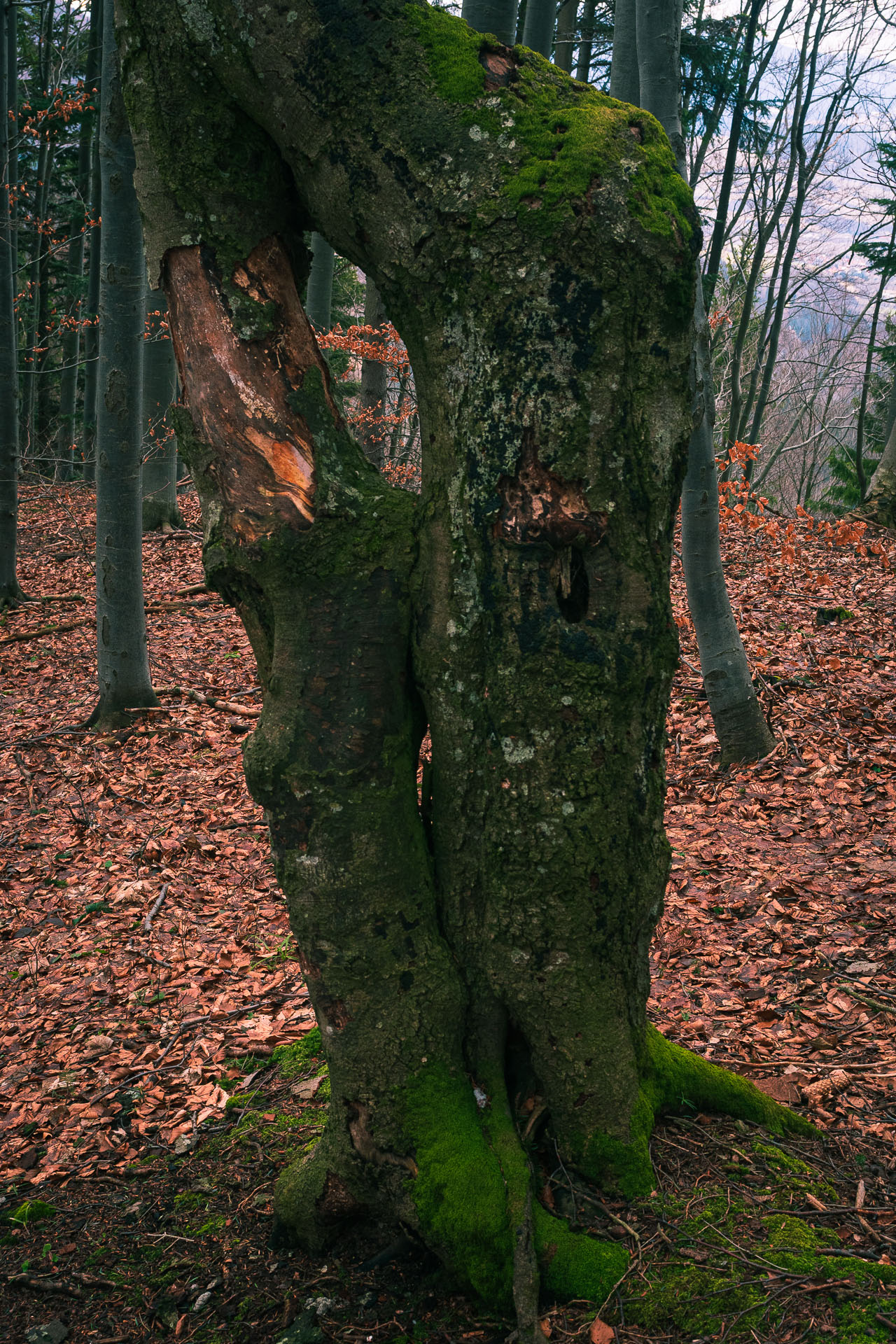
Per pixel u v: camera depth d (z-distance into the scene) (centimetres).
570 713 198
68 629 1064
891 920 403
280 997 414
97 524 780
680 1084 251
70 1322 237
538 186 181
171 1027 404
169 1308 235
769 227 2002
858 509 1263
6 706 873
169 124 197
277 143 199
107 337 738
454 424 197
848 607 853
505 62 192
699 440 568
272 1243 248
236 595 217
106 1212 281
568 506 192
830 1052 313
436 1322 209
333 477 206
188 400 207
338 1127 226
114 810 660
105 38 693
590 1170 224
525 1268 200
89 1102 350
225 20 186
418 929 213
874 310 2289
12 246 1088
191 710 813
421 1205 212
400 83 184
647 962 232
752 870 474
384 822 208
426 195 185
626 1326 194
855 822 505
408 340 207
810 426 3152
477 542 196
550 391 188
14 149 1179
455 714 207
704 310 558
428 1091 216
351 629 204
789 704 657
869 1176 238
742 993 366
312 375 210
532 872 205
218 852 590
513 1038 231
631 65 719
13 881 577
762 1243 209
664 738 221
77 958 480
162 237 205
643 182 189
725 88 1220
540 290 184
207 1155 302
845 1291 194
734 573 1004
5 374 1100
